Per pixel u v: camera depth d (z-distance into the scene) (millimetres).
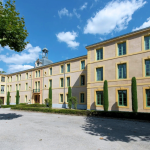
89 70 20594
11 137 7309
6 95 45094
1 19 10945
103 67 19094
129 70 16734
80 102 25984
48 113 18656
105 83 17938
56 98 30172
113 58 18297
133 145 6125
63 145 6094
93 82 19844
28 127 9727
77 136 7480
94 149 5660
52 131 8578
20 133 8102
